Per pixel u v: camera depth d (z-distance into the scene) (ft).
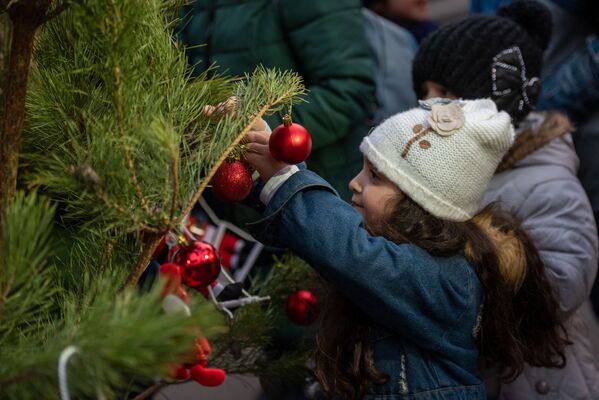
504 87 5.74
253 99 3.40
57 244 3.60
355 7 6.48
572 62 7.09
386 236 4.37
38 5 2.69
